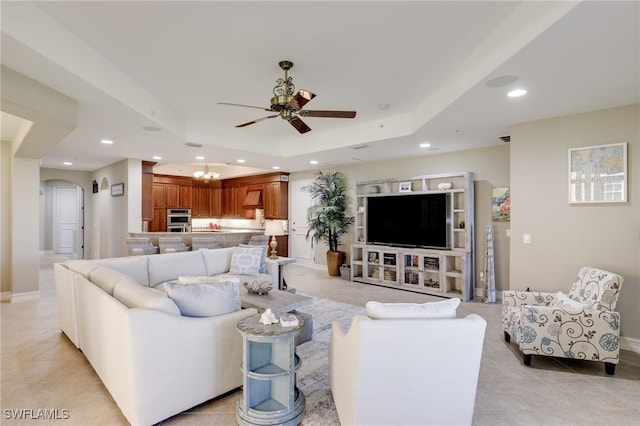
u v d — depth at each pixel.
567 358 3.17
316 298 5.30
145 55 2.92
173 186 9.35
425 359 1.83
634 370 2.93
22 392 2.51
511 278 4.09
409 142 5.05
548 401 2.44
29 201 5.29
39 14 2.25
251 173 9.23
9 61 2.37
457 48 2.83
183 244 5.91
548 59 2.42
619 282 2.91
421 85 3.61
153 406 2.06
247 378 2.14
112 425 2.12
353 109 4.41
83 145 5.23
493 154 5.36
